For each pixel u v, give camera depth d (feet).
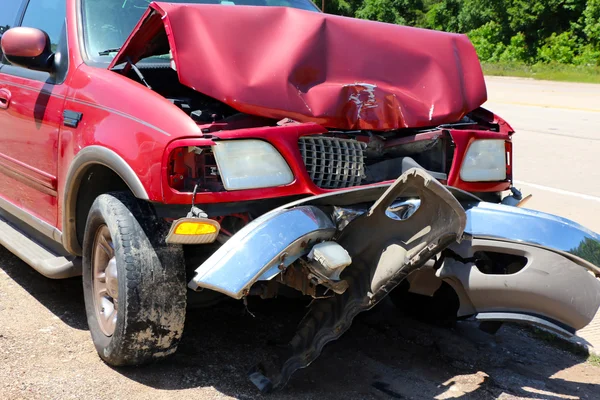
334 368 11.78
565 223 10.80
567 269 10.52
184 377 10.97
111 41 13.28
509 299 10.62
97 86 11.72
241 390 10.64
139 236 10.24
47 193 13.14
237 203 10.00
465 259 10.75
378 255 9.89
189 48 10.62
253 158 10.02
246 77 10.67
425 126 11.84
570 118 49.24
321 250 9.52
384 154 11.85
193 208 9.68
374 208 9.69
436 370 11.98
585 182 27.91
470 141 11.85
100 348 11.09
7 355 11.42
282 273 10.12
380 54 11.93
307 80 11.14
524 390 11.42
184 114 10.14
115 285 10.59
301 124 10.53
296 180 10.27
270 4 15.39
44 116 12.99
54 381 10.59
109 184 12.15
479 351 12.92
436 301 13.83
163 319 10.32
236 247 9.32
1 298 14.07
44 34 13.10
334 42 11.59
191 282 9.77
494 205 10.94
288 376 10.52
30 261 13.24
